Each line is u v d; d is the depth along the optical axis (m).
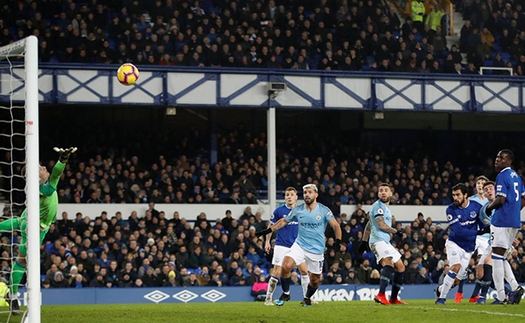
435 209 27.34
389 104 24.81
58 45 25.70
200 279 21.58
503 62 29.75
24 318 8.95
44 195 10.96
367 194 26.70
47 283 20.28
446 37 32.28
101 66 23.17
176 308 13.57
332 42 28.67
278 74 24.22
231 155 27.47
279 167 27.36
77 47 25.70
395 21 30.67
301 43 28.11
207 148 29.55
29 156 9.00
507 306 12.06
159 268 21.47
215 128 27.52
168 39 26.69
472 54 29.56
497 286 12.66
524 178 30.16
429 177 28.52
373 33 28.92
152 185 25.45
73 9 27.48
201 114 30.62
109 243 22.12
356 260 23.61
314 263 12.58
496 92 25.56
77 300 19.94
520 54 31.02
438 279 23.05
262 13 29.16
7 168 26.48
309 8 30.52
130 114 30.08
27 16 27.53
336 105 24.55
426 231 24.77
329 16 29.39
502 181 12.23
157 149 27.39
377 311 11.31
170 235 23.06
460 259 13.40
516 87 25.72
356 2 30.34
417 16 31.61
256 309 12.45
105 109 29.80
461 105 25.30
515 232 12.46
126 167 26.36
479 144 31.11
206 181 25.97
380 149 29.75
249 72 24.05
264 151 28.12
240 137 28.25
